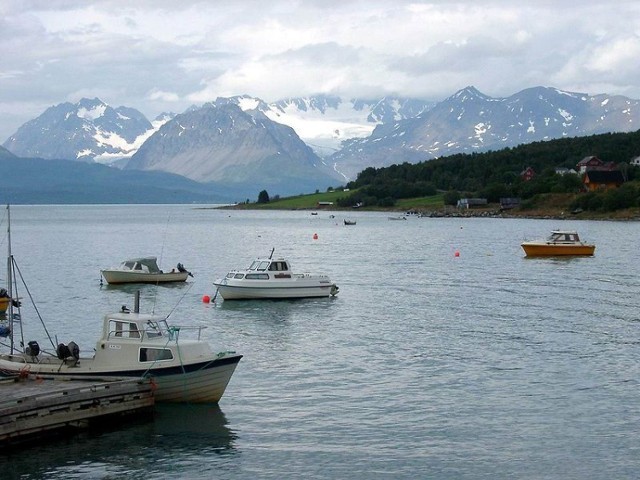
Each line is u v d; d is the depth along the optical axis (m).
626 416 40.00
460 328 62.16
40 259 127.62
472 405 41.81
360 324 64.50
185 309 73.69
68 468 33.97
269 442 36.88
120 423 39.22
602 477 33.09
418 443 36.72
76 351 42.59
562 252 124.06
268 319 67.50
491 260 119.81
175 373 41.09
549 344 55.88
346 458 35.06
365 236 183.00
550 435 37.56
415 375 47.66
